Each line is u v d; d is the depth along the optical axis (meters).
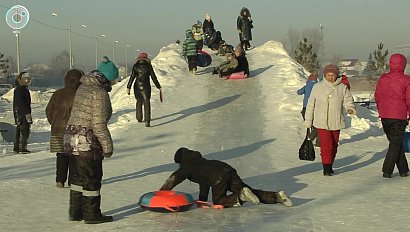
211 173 6.54
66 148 5.95
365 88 79.25
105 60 11.62
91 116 5.85
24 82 12.55
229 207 6.59
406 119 8.43
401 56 8.52
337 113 8.66
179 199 6.39
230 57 21.38
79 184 6.07
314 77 13.21
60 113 7.97
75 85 7.96
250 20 29.25
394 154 8.48
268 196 6.61
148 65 14.94
